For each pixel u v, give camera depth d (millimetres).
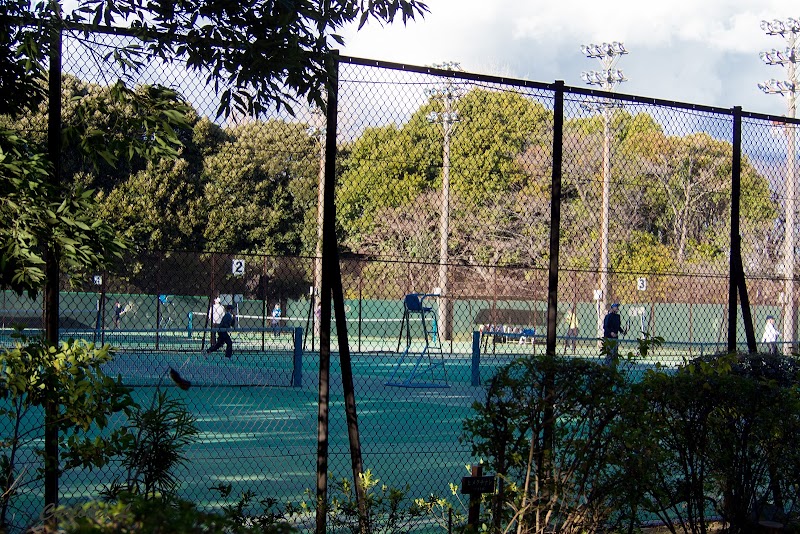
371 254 30344
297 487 8391
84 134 5008
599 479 5742
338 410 15008
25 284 4375
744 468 6281
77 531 2797
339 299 6059
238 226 29172
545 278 30125
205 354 20719
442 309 26656
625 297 25766
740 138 7855
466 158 29344
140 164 26078
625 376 6254
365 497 5898
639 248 24875
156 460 5219
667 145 23625
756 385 6055
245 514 7133
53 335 5418
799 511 6535
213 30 5129
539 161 29281
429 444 11719
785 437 6145
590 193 25312
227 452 10258
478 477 5664
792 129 12562
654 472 5891
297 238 30344
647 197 24328
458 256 30188
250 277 30125
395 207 29281
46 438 5215
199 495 7840
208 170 28375
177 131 5371
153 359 20969
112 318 26391
